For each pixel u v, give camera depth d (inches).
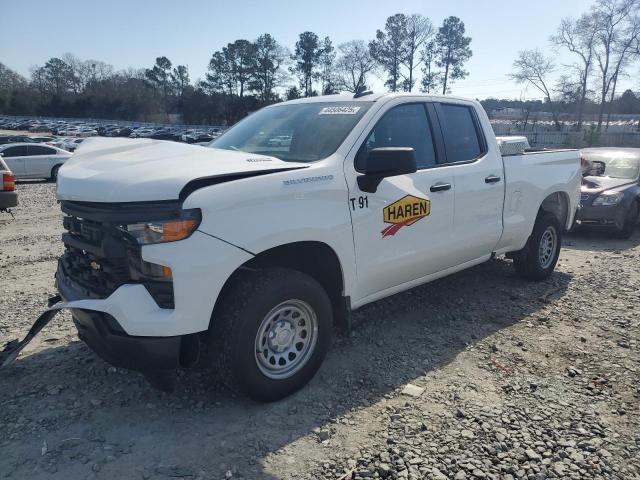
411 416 131.0
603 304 214.1
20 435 121.3
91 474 108.8
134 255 117.2
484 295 222.7
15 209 496.7
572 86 2391.7
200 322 118.0
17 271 260.8
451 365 159.0
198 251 115.6
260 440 120.9
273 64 3612.2
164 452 116.3
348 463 113.1
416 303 211.3
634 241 361.7
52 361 157.9
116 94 4170.8
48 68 4338.1
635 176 386.3
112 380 146.9
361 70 3280.0
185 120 3796.8
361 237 148.7
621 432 125.7
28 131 2903.5
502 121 2977.4
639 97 2677.2
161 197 114.3
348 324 153.3
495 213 200.4
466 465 112.3
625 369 157.5
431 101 183.0
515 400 139.1
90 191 120.0
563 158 243.3
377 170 137.3
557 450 118.3
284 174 131.7
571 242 354.9
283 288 129.4
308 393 141.3
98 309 116.9
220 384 144.9
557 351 169.6
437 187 171.6
